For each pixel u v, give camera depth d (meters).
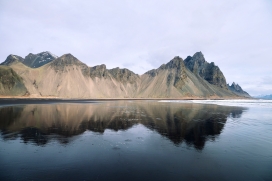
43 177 11.52
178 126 28.94
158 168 13.12
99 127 27.52
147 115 42.47
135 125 29.58
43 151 16.38
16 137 20.89
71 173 12.14
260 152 16.77
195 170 12.91
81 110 51.06
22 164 13.46
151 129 26.52
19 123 29.59
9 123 29.44
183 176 11.98
